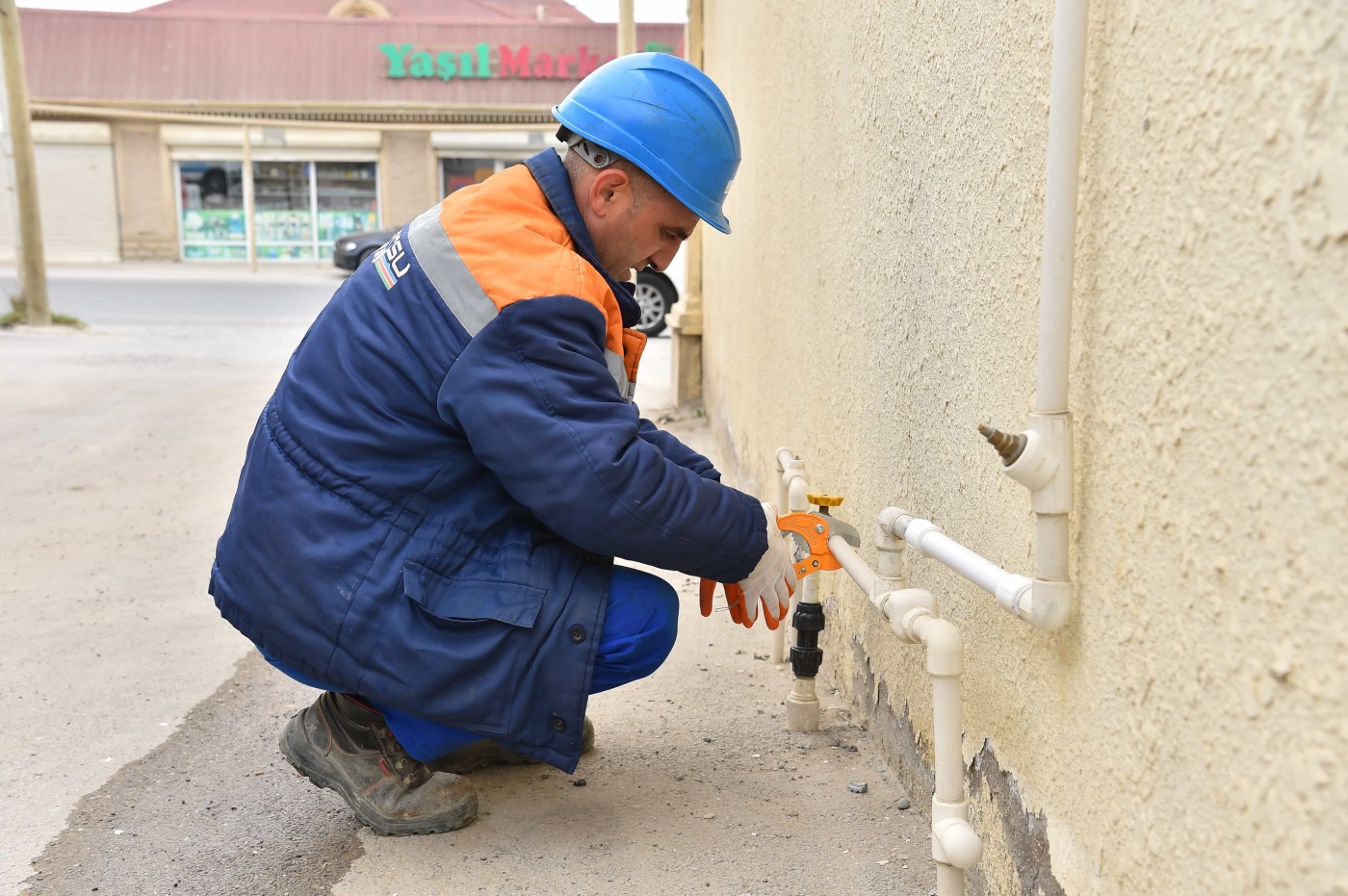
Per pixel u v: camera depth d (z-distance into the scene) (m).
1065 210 1.23
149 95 22.48
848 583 2.51
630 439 1.70
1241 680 0.98
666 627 1.90
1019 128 1.47
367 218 23.62
